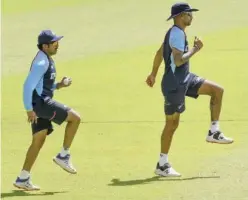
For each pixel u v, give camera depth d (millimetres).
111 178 31703
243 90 46344
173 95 31344
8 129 40312
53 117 30078
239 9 71938
